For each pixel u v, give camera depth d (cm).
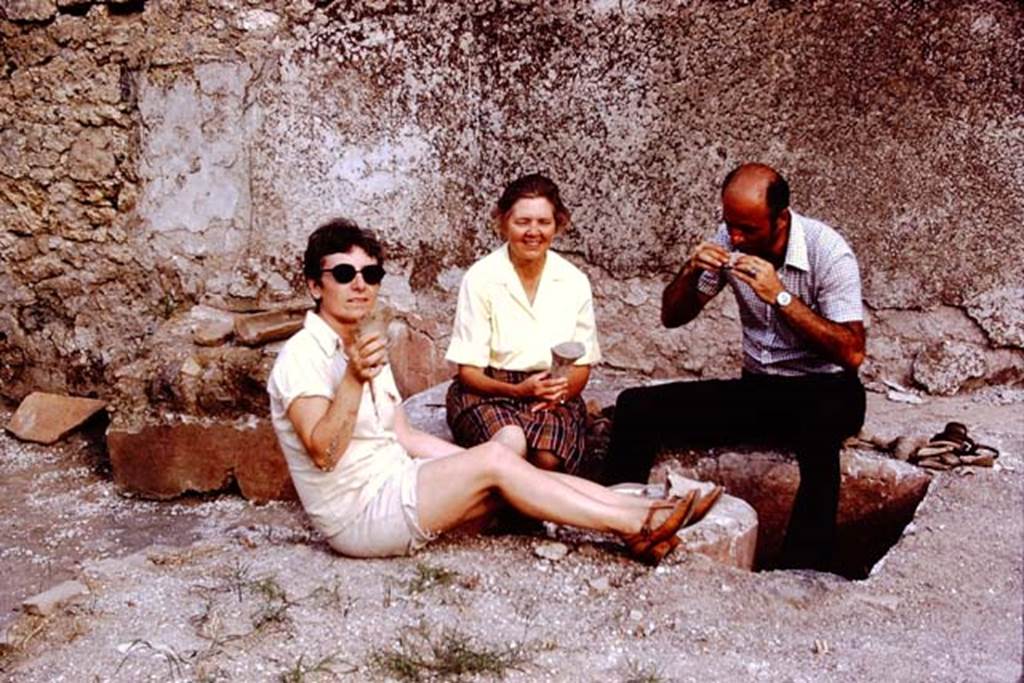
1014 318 539
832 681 325
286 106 590
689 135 552
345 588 369
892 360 552
